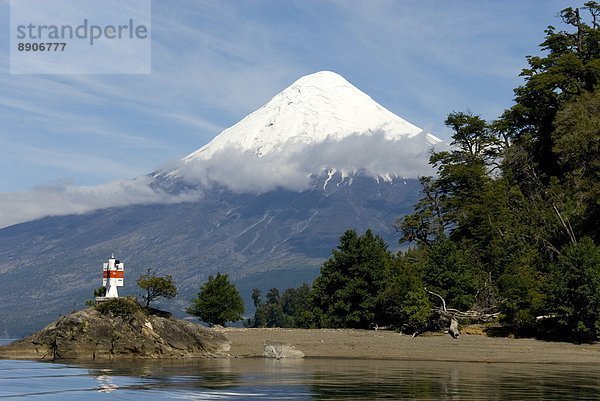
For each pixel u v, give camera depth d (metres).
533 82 92.44
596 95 81.19
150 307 53.62
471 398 29.08
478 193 88.31
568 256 56.91
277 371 39.84
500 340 58.41
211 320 78.00
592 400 28.52
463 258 70.62
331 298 76.31
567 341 57.47
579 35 96.56
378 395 29.97
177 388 32.44
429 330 64.38
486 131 97.62
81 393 31.00
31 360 48.38
